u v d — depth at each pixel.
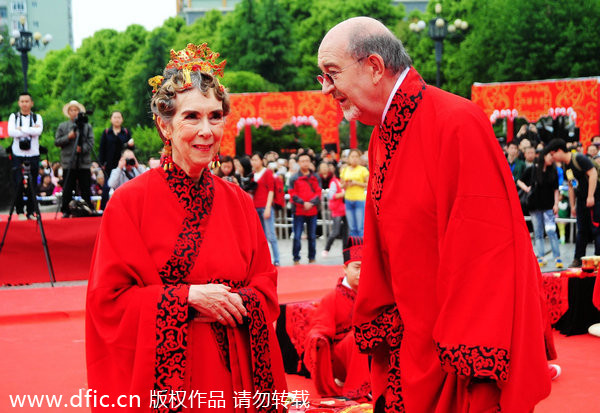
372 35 2.64
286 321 5.63
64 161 11.34
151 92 2.97
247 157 12.26
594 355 5.85
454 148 2.51
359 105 2.68
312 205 11.45
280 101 19.56
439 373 2.59
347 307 4.98
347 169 11.94
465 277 2.46
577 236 10.51
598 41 30.92
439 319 2.49
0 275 9.25
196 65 2.83
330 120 19.56
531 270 2.52
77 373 5.53
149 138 26.25
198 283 2.82
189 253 2.81
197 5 98.00
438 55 18.86
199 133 2.78
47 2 92.94
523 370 2.44
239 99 19.56
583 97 17.53
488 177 2.48
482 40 35.09
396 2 90.50
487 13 35.66
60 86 54.56
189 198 2.85
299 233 11.52
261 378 2.86
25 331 7.05
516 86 18.09
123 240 2.78
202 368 2.77
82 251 9.61
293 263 11.71
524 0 32.50
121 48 52.44
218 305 2.73
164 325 2.68
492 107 18.33
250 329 2.84
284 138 37.44
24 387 5.16
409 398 2.64
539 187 10.72
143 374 2.67
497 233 2.46
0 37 20.56
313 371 4.84
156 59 44.56
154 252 2.80
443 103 2.59
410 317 2.62
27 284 9.34
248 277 3.00
